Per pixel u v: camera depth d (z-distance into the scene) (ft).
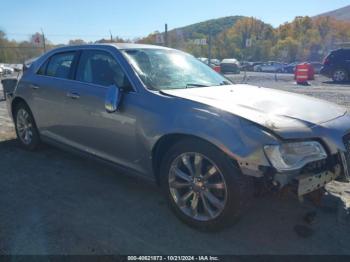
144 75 11.51
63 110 13.61
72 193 12.12
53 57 14.93
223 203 9.13
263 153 8.34
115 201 11.54
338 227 10.06
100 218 10.45
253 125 8.64
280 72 130.00
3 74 89.20
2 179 13.26
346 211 10.91
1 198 11.68
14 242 9.16
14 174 13.76
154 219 10.44
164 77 11.96
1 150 16.78
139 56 12.39
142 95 10.79
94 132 12.39
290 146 8.49
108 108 10.87
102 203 11.39
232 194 8.88
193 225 9.86
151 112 10.34
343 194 12.08
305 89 46.37
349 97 36.88
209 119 9.14
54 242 9.19
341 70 59.57
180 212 10.11
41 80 14.93
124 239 9.40
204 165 9.51
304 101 11.11
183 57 14.11
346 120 10.01
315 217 10.55
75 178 13.42
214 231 9.63
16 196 11.84
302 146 8.64
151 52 13.06
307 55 235.20
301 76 56.90
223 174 8.94
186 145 9.58
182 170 10.12
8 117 24.62
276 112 9.58
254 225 10.12
